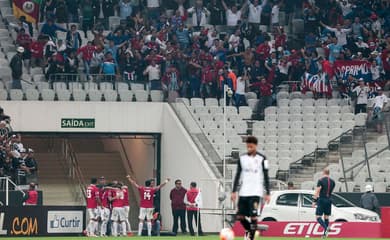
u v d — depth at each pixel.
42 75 126.00
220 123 123.00
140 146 128.75
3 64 127.75
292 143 121.38
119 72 126.19
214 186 110.88
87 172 132.38
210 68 126.19
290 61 129.88
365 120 124.31
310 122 124.25
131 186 132.38
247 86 127.88
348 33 135.12
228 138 120.44
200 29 135.25
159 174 123.62
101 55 126.38
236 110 124.44
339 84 129.12
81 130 122.12
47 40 127.56
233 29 136.38
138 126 123.19
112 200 103.69
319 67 129.25
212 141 120.12
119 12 135.88
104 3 134.62
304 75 129.00
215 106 124.25
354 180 114.81
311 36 135.50
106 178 132.25
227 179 111.12
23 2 133.00
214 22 136.25
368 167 114.81
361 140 119.19
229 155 118.62
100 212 103.69
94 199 103.06
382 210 88.44
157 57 126.12
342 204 99.94
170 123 122.19
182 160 118.69
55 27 129.62
